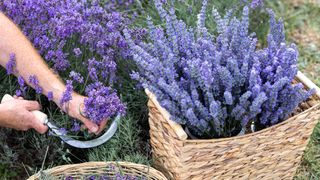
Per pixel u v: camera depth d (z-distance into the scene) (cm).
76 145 206
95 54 231
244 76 184
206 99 185
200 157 186
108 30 229
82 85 223
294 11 332
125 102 229
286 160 207
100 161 209
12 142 230
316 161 240
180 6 271
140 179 201
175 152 189
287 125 190
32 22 223
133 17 264
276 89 179
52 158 221
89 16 233
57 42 222
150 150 225
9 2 220
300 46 311
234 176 200
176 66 195
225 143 183
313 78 289
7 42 205
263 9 306
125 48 226
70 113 202
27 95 223
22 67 206
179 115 185
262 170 205
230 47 192
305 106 201
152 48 200
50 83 205
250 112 182
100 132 215
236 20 194
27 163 227
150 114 202
